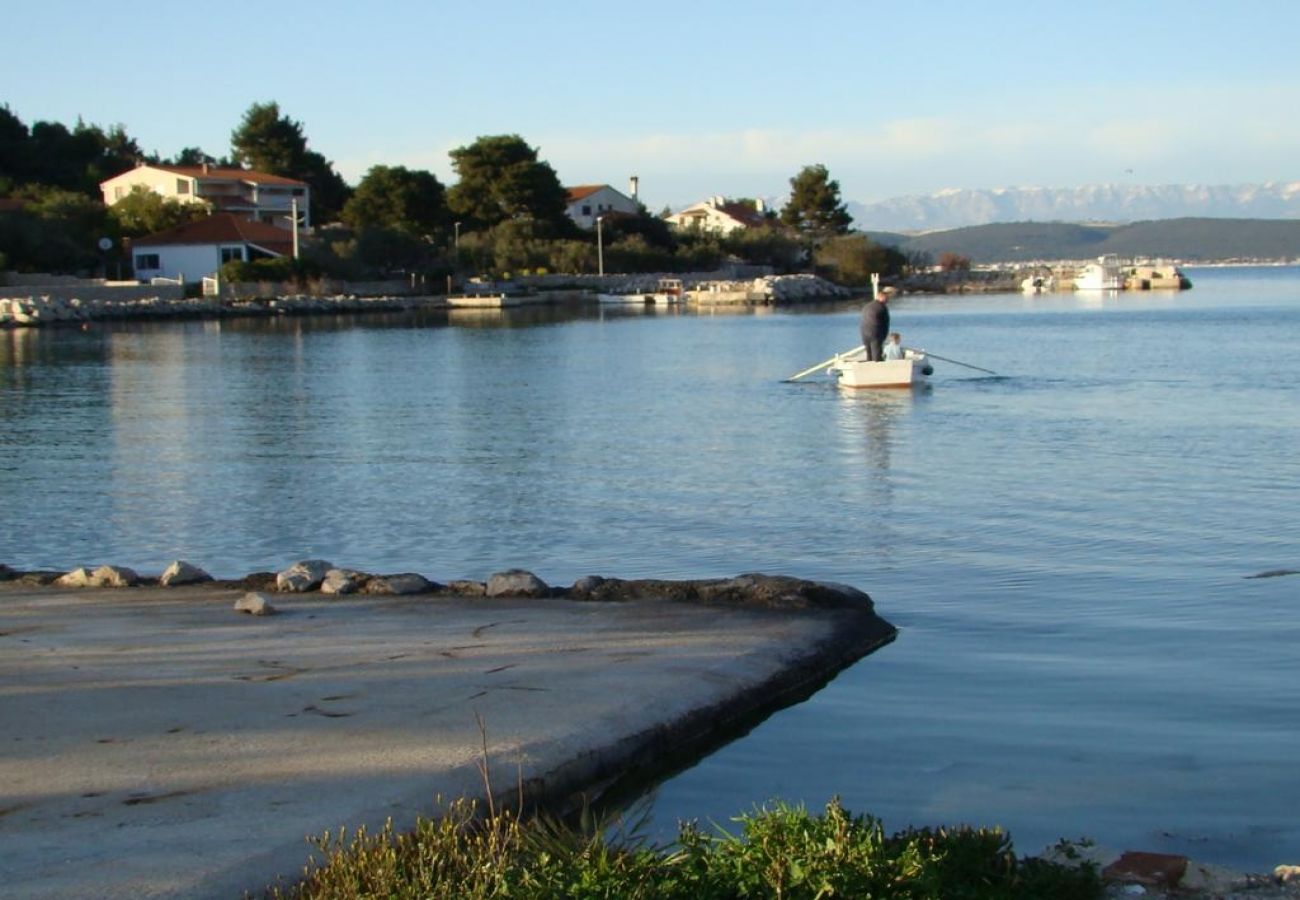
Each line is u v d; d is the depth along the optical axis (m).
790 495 20.55
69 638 10.77
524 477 22.62
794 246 149.88
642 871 5.99
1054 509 18.88
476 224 132.75
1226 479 21.48
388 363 51.94
